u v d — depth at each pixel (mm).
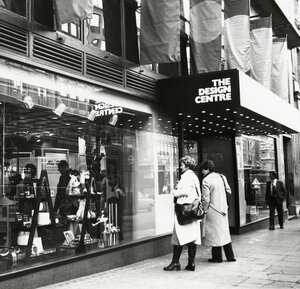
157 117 9602
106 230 8172
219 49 9453
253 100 9438
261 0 15891
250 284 6293
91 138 8188
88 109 7688
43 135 7359
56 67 6816
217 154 13344
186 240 7145
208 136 13500
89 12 6438
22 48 6277
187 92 9180
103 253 7379
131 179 8992
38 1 6637
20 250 6570
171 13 8461
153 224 9359
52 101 6996
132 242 8297
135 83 8852
